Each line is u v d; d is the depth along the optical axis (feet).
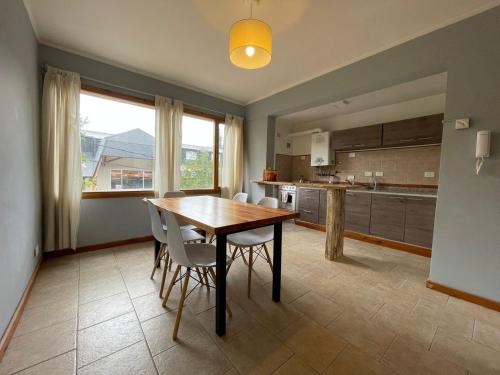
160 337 4.59
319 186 9.19
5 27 4.58
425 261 9.00
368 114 14.30
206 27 7.14
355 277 7.47
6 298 4.40
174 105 11.13
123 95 9.91
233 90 12.26
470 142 6.10
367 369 3.95
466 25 6.12
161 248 7.11
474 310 5.76
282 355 4.23
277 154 17.93
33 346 4.26
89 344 4.36
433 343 4.60
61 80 8.20
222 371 3.85
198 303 5.82
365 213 11.80
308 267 8.19
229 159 13.64
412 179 12.42
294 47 8.00
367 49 8.10
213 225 4.31
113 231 9.91
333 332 4.86
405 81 7.98
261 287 6.72
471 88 6.05
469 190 6.15
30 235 6.47
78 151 8.64
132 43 8.10
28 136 6.38
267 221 5.01
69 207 8.60
